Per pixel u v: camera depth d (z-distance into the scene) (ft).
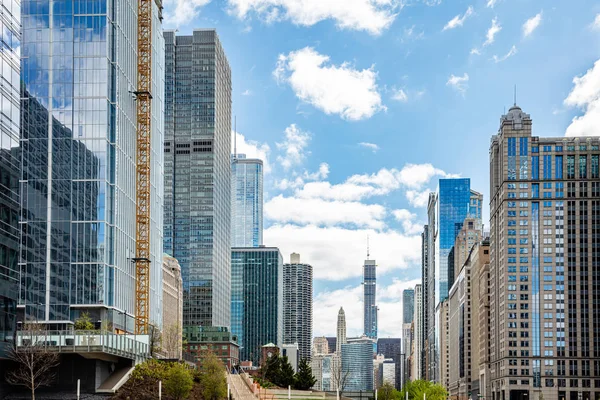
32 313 628.69
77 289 636.07
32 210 645.10
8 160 390.83
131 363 511.40
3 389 426.10
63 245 641.40
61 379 459.73
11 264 393.09
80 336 455.63
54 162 652.07
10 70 395.55
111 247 653.30
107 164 655.76
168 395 459.32
